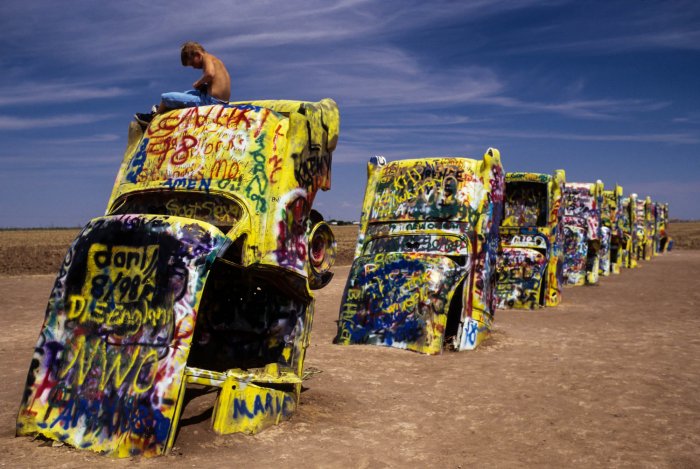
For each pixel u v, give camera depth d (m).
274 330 6.30
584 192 20.55
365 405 6.40
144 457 4.48
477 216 10.10
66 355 5.02
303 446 4.98
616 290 18.62
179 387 4.61
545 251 14.77
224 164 5.74
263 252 5.48
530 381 7.55
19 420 4.91
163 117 6.25
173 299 4.79
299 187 5.82
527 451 5.17
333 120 6.27
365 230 10.96
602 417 6.12
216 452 4.67
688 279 22.17
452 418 6.05
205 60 6.53
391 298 9.65
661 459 5.01
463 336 9.55
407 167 10.87
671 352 9.33
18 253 32.16
